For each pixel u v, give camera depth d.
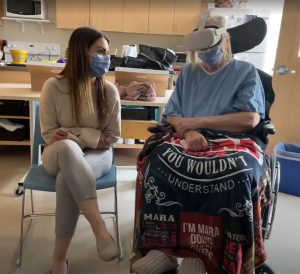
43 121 1.44
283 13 2.40
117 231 1.46
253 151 1.10
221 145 1.14
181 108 1.38
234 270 0.97
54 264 1.23
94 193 1.20
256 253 1.03
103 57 1.42
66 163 1.20
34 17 3.91
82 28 1.43
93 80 1.49
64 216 1.19
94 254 1.47
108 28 4.05
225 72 1.31
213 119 1.21
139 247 1.11
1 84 2.57
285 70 2.46
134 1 3.98
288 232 1.76
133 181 2.37
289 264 1.47
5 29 4.18
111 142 1.50
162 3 3.99
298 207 2.09
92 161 1.34
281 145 2.44
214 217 1.00
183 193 1.03
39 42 4.26
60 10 3.95
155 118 2.27
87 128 1.46
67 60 1.45
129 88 2.09
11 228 1.65
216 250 1.01
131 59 2.38
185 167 1.04
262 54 3.59
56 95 1.43
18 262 1.36
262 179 1.07
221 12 3.49
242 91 1.26
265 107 1.38
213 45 1.22
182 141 1.19
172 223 1.06
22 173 2.40
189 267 1.03
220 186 0.98
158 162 1.08
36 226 1.67
